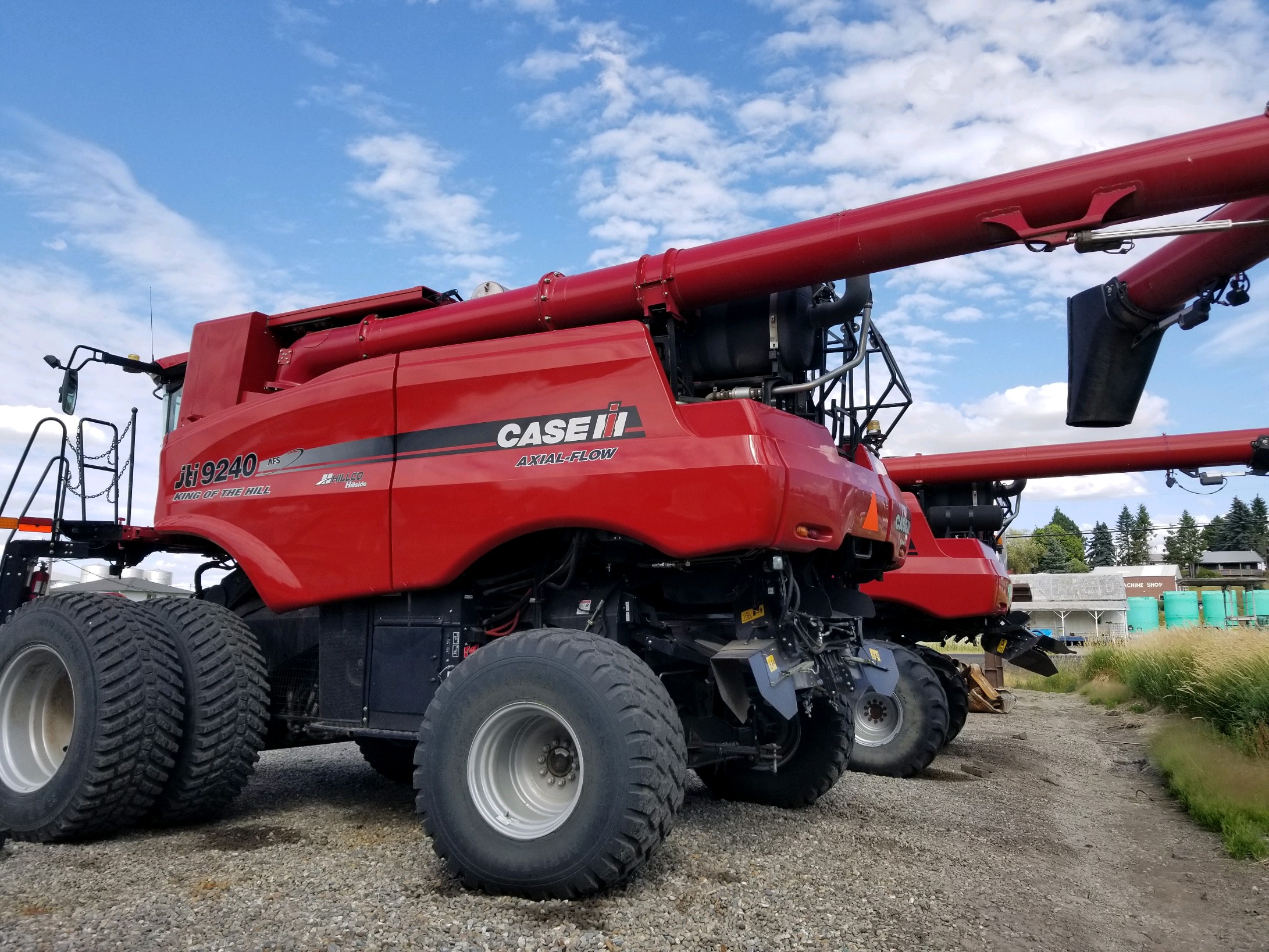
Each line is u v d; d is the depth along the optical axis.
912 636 9.23
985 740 9.38
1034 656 9.11
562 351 3.93
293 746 5.10
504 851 3.17
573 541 3.86
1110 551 100.44
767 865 3.67
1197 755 7.01
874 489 4.65
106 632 4.10
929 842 4.36
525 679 3.28
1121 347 4.83
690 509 3.49
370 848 3.86
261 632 4.99
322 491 4.38
